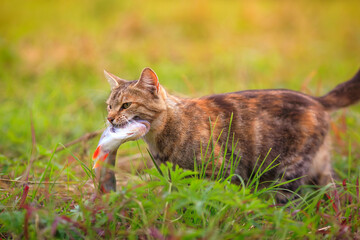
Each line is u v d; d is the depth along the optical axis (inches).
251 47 635.5
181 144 232.8
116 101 236.7
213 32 701.9
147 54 580.4
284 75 503.2
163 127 233.1
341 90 260.2
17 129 365.4
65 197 230.5
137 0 897.5
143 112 231.3
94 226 183.8
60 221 173.8
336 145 317.4
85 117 396.2
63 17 808.9
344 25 745.6
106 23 762.2
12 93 462.6
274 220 179.9
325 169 256.7
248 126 241.6
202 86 462.3
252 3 855.7
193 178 192.7
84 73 512.7
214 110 243.3
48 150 304.2
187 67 534.3
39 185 224.5
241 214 198.1
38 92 452.4
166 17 764.6
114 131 212.5
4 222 182.2
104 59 540.7
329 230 191.8
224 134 238.7
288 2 868.6
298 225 182.1
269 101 246.5
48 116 391.9
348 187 225.0
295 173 243.3
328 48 639.8
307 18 775.7
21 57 557.0
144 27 691.4
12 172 275.7
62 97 440.1
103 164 193.8
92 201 201.3
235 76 496.7
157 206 186.5
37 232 173.2
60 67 521.3
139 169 295.3
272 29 732.7
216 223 185.9
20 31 698.2
